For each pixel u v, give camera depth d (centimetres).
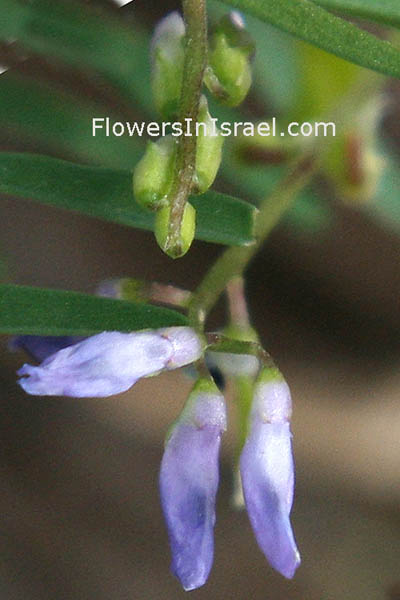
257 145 11
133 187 9
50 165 9
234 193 12
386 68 8
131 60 10
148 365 8
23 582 13
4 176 9
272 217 11
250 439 8
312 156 11
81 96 11
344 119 11
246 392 9
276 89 11
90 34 10
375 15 9
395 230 13
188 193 8
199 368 9
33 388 8
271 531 8
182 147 8
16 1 10
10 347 9
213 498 8
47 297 9
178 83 9
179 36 9
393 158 13
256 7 8
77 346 8
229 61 9
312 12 8
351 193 11
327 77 11
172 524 8
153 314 9
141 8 11
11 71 11
